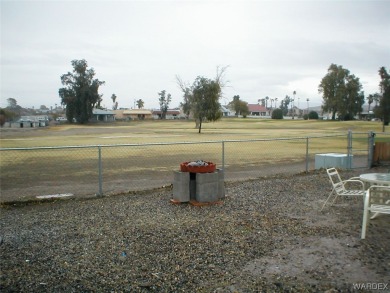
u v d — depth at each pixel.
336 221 6.99
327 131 55.78
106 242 5.90
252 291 4.24
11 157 20.09
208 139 35.44
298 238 6.02
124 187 11.39
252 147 26.36
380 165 14.92
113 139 35.69
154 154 21.56
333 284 4.40
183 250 5.50
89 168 15.82
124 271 4.78
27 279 4.54
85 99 109.88
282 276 4.63
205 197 8.34
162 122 118.44
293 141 32.25
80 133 51.06
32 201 9.16
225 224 6.81
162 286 4.36
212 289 4.29
